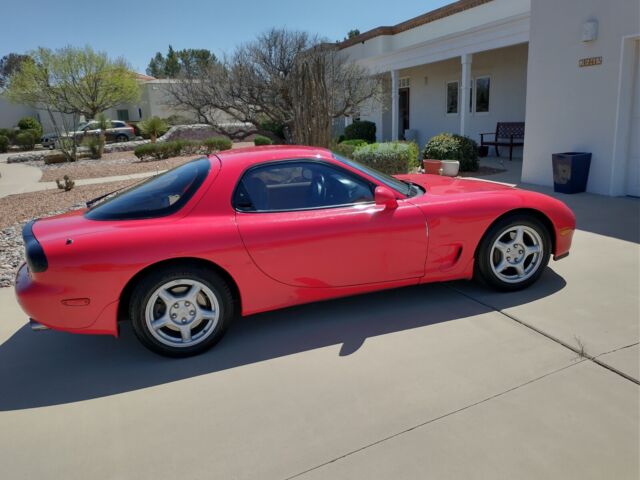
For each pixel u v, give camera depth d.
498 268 3.84
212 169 3.36
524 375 2.73
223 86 14.14
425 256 3.62
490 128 14.80
